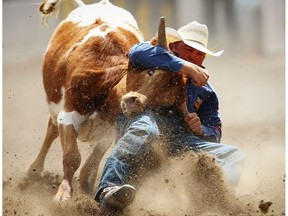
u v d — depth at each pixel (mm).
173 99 14328
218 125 15406
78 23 16766
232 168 14219
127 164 13641
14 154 21031
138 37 16766
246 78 32875
